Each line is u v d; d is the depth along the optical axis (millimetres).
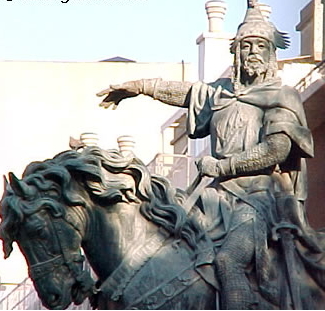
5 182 16500
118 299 16125
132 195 16406
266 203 16562
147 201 16422
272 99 16875
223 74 23094
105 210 16344
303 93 21719
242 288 16094
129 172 16469
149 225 16406
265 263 16250
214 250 16250
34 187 16203
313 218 22625
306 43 23328
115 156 16469
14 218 16109
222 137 16891
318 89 21672
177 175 24703
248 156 16625
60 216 16172
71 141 17000
